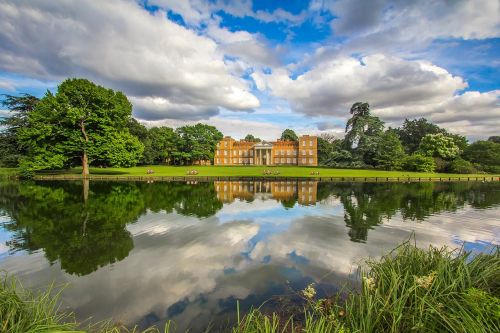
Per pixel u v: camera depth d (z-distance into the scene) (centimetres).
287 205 1831
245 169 5703
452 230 1209
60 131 3644
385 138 6125
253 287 679
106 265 824
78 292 663
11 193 2281
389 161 5588
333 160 6556
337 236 1115
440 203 1923
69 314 566
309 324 422
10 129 4716
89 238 1085
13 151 4738
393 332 366
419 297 389
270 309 572
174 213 1558
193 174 4347
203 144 7738
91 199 2014
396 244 1011
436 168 5616
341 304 551
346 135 6681
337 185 3159
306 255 898
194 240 1062
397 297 445
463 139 7275
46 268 805
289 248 969
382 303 412
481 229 1227
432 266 520
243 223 1329
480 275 435
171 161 8050
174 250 953
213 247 982
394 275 459
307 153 8075
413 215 1522
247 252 930
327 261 845
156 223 1321
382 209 1695
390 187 2958
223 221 1368
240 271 775
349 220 1398
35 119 3619
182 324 536
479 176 4216
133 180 3591
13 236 1109
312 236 1113
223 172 4841
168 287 686
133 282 714
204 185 3066
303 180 3753
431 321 368
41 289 677
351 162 6162
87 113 3862
